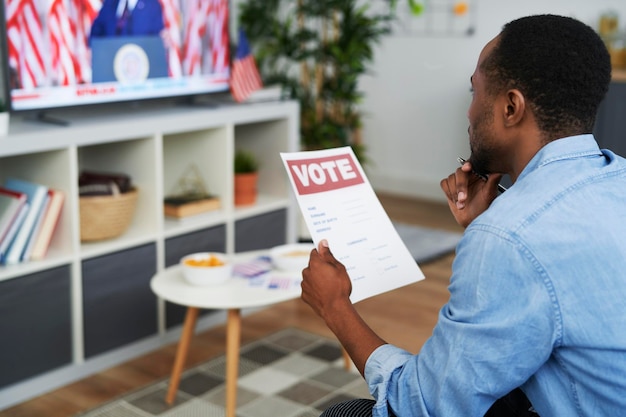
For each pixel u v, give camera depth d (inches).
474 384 38.6
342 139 158.1
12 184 99.4
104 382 100.6
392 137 212.7
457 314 39.5
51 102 102.2
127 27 110.4
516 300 37.7
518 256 37.6
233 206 123.3
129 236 108.4
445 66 199.2
